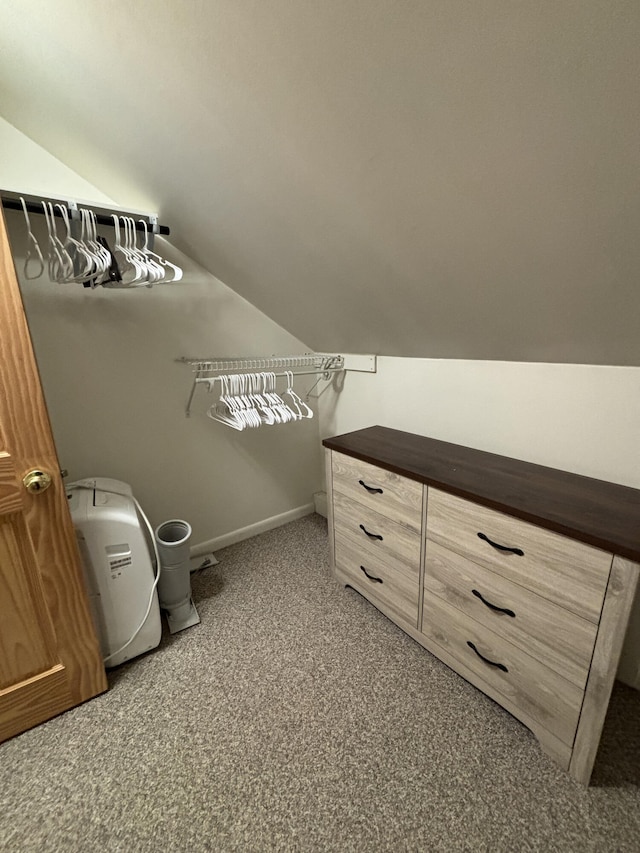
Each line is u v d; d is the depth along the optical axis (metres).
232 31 0.71
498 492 1.19
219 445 2.21
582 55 0.52
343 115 0.78
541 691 1.13
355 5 0.58
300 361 2.35
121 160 1.35
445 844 0.98
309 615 1.77
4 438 1.11
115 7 0.77
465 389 1.65
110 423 1.84
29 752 1.22
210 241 1.65
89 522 1.38
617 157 0.61
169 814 1.06
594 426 1.28
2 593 1.18
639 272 0.80
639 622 1.31
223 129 0.97
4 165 1.46
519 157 0.69
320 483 2.72
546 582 1.06
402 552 1.52
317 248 1.31
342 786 1.11
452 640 1.39
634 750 1.17
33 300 1.57
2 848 1.00
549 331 1.17
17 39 1.00
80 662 1.35
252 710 1.34
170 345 1.94
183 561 1.70
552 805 1.04
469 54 0.58
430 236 1.00
